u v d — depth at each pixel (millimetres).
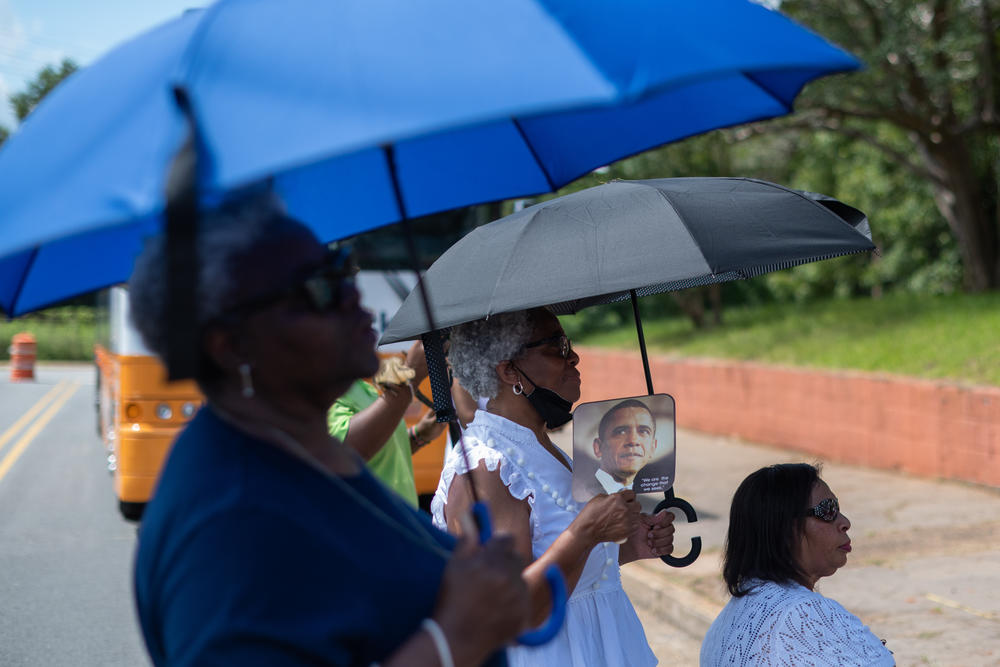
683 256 2387
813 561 2475
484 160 2133
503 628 1295
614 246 2455
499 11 1164
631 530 2238
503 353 2465
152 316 1259
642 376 13625
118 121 1162
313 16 1172
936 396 8227
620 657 2455
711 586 5652
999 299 12266
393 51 1127
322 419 1428
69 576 6684
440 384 2523
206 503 1237
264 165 1044
